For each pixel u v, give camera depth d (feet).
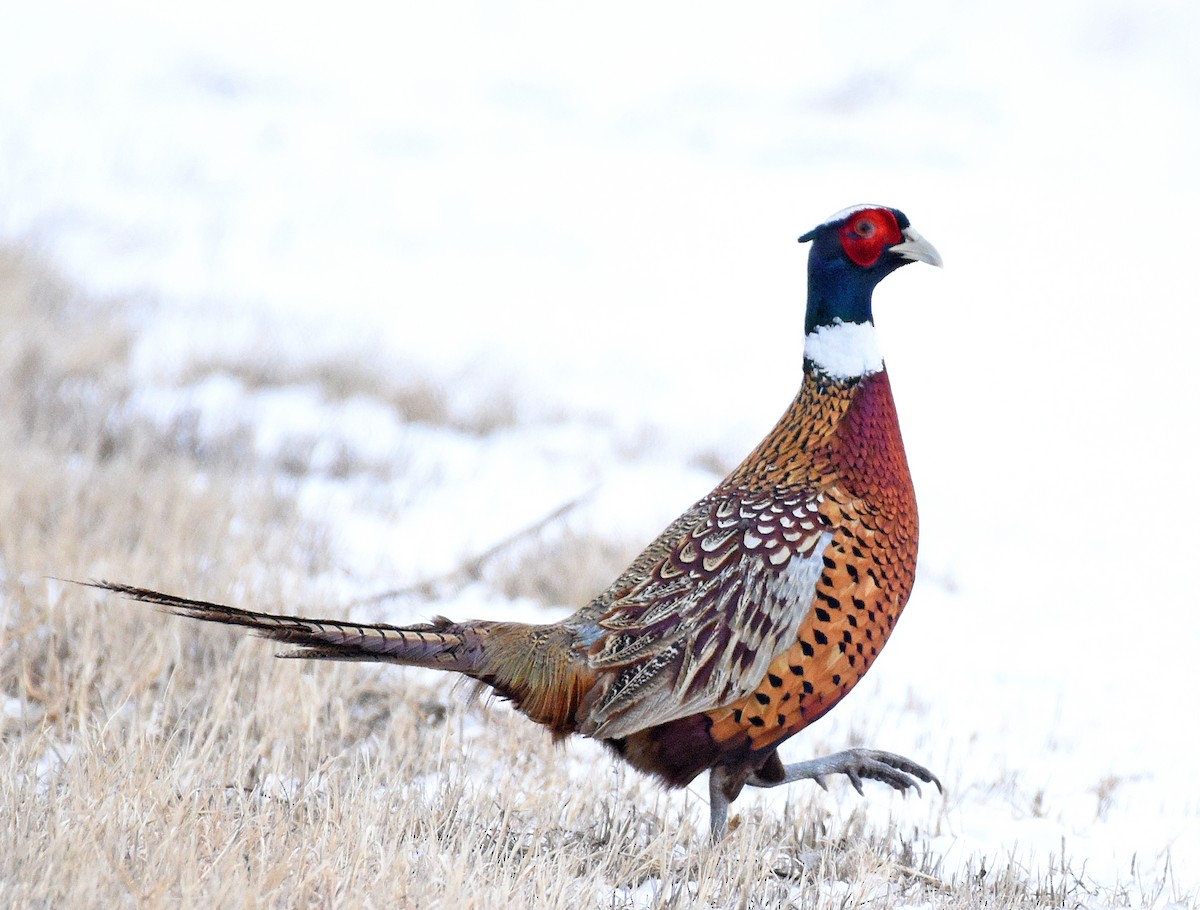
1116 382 120.67
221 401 82.79
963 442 100.12
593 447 87.51
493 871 31.35
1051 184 206.08
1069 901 36.22
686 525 37.01
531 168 190.60
